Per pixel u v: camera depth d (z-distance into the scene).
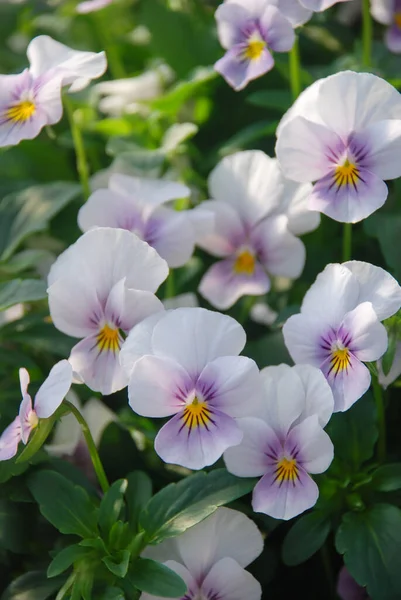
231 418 0.58
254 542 0.60
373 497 0.61
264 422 0.59
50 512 0.60
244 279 0.64
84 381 0.60
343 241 0.67
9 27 0.80
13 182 0.71
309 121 0.59
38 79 0.62
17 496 0.61
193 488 0.59
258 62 0.63
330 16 0.74
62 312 0.60
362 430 0.61
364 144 0.59
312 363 0.59
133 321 0.59
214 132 0.73
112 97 0.74
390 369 0.59
